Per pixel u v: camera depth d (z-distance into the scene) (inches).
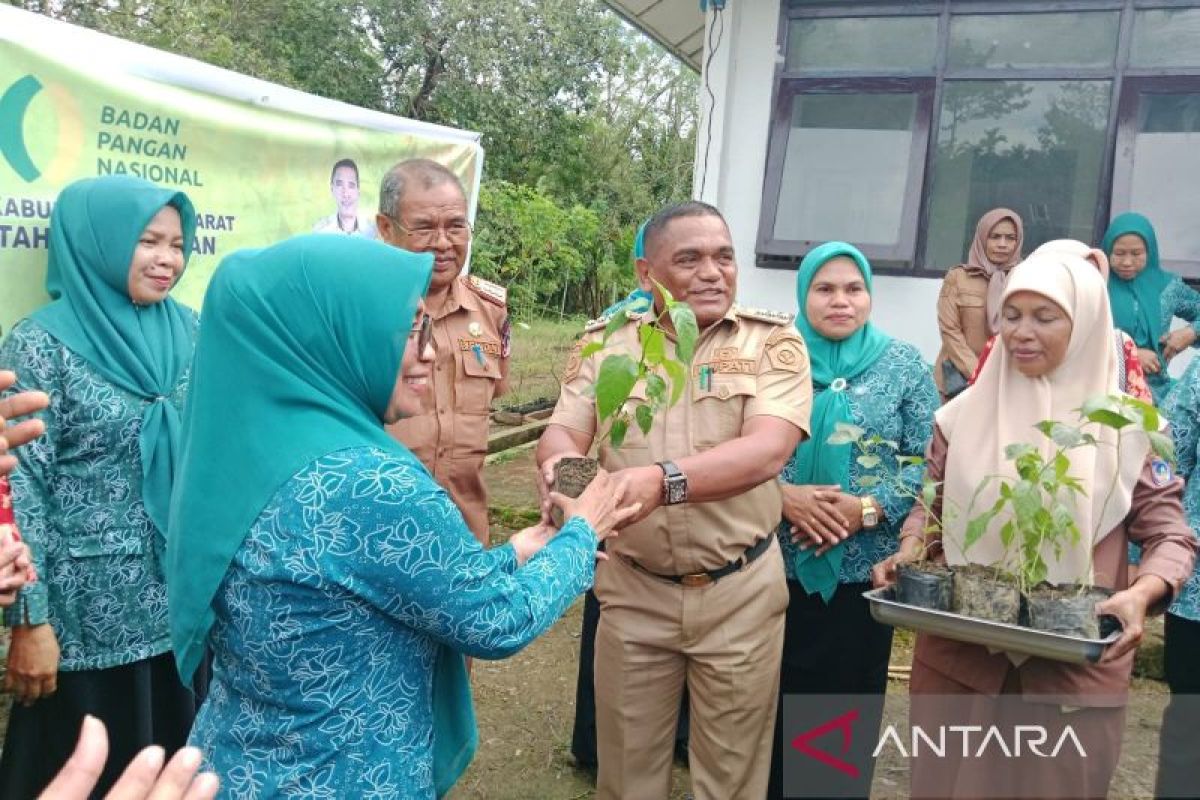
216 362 53.1
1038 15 192.9
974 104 197.6
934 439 78.3
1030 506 62.9
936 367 178.9
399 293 52.7
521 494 226.5
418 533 50.4
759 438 74.5
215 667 56.4
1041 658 64.9
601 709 84.0
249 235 121.0
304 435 51.3
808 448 95.7
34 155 93.7
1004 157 196.7
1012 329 69.0
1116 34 188.9
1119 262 173.8
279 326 51.8
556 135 619.8
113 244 84.7
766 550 81.8
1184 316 177.3
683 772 118.0
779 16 206.7
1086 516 67.3
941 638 71.1
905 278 202.7
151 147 106.5
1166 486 68.7
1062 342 67.9
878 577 76.6
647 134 770.2
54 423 82.5
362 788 52.2
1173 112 186.9
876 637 96.1
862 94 203.2
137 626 86.7
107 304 86.2
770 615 81.0
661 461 79.3
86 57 98.4
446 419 107.8
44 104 94.3
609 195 670.5
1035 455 64.1
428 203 102.9
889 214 201.8
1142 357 170.2
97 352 85.0
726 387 78.2
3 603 66.2
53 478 83.2
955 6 196.7
